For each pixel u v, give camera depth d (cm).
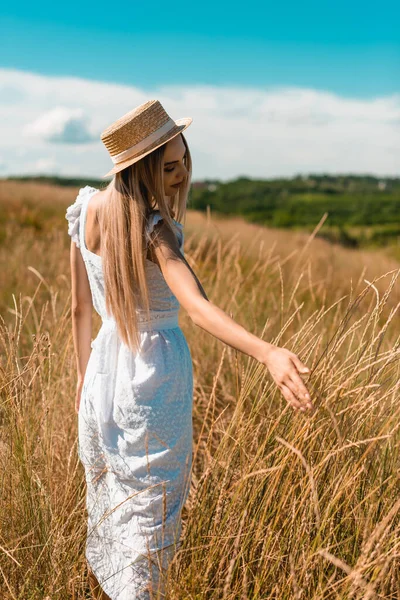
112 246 198
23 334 427
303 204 7231
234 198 7500
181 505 211
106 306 207
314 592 182
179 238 198
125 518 208
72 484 253
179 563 202
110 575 213
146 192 197
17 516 230
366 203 7200
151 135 190
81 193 221
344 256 1040
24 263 728
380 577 166
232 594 190
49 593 208
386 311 486
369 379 218
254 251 627
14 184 1895
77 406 247
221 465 230
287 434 223
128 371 204
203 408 364
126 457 205
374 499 200
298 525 201
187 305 175
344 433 208
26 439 238
